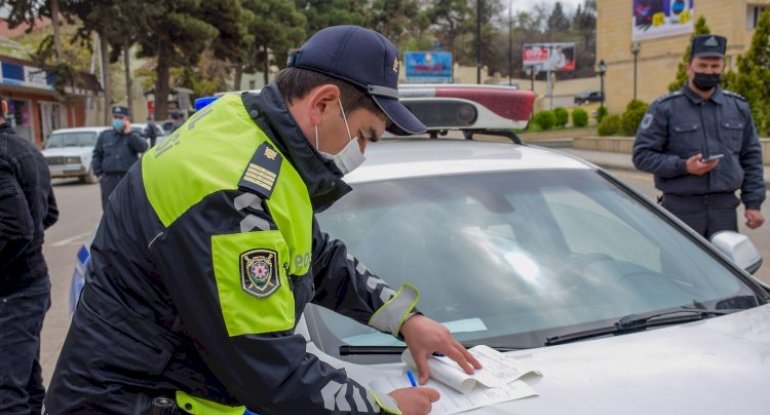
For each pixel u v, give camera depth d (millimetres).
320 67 1479
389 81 1524
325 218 2406
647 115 4312
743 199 4348
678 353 1878
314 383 1390
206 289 1330
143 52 34062
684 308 2230
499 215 2525
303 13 48594
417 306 2160
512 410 1604
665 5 35219
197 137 1446
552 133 31469
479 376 1693
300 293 1507
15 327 2996
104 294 1470
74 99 32906
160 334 1447
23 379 3023
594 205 2691
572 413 1592
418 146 3086
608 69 38656
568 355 1890
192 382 1478
